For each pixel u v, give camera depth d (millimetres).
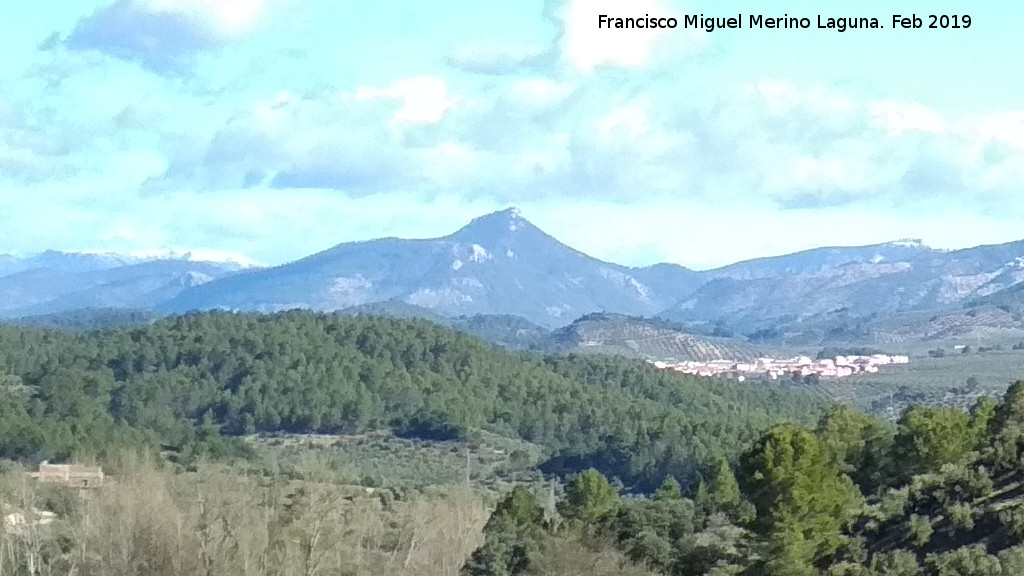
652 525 55500
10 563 59812
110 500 63562
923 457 57125
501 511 58688
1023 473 47750
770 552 45031
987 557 39594
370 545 66875
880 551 46531
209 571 60062
